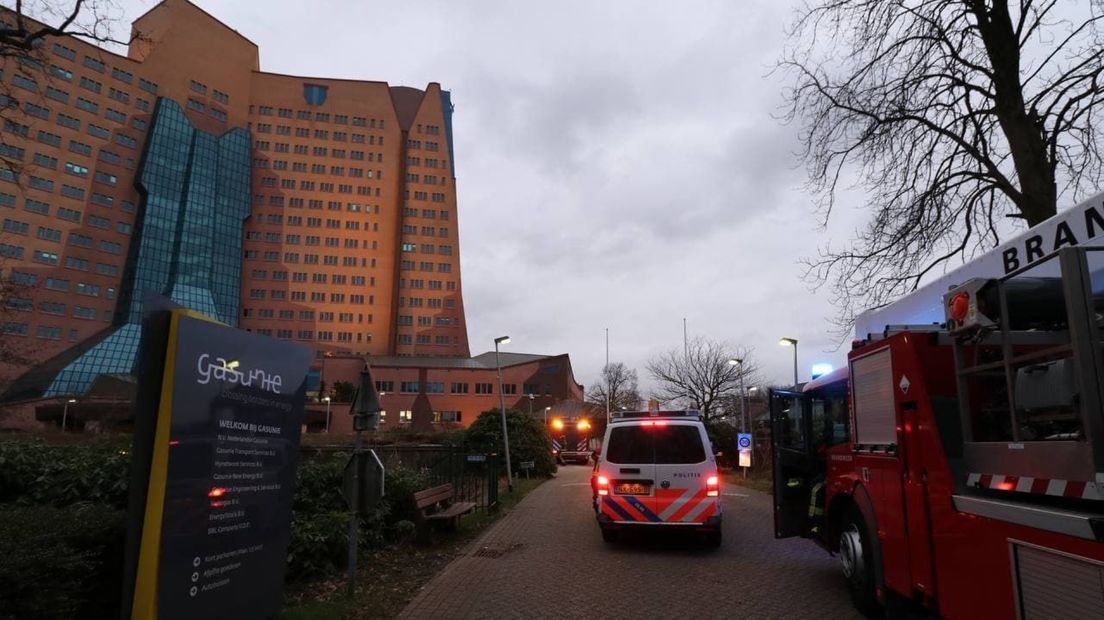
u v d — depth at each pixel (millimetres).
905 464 5395
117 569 5180
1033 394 3861
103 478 7863
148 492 4301
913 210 11305
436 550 10070
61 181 103438
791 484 8641
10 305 18609
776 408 8883
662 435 10008
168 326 4516
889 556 5730
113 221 109188
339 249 130750
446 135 144625
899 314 6574
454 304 134500
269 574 5609
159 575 4219
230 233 122000
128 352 98062
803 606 6770
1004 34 10320
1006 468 4152
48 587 4039
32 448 8570
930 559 4992
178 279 111562
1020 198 10305
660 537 11094
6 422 74562
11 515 5199
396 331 129875
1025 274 4496
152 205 111938
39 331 97938
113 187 109750
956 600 4617
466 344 133875
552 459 29359
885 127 11055
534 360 109750
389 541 10094
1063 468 3600
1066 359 3561
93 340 99188
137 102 114062
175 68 119250
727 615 6465
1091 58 9125
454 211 139250
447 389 106750
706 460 9812
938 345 5234
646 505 9789
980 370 4445
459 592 7383
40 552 4023
